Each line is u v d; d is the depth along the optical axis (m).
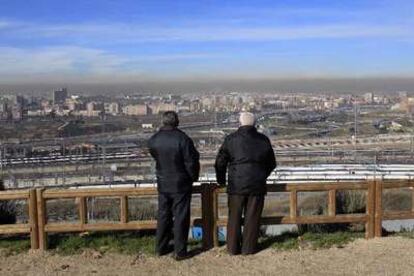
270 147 7.29
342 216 7.84
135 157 41.56
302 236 8.07
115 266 6.92
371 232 7.97
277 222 7.72
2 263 7.04
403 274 6.57
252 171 7.16
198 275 6.58
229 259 7.17
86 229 7.53
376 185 7.88
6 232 7.46
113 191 7.48
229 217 7.34
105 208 13.04
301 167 34.97
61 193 7.45
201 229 8.20
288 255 7.30
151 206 11.91
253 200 7.26
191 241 8.05
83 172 37.03
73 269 6.82
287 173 32.03
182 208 7.11
